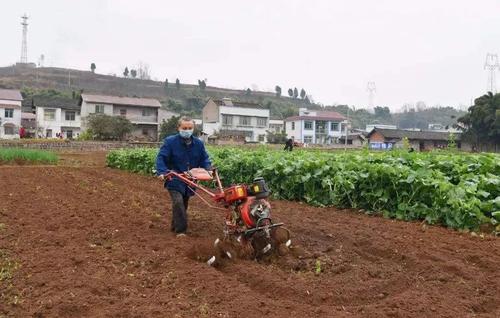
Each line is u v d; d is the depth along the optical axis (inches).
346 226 339.9
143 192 523.2
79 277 216.2
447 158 462.9
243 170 578.6
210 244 250.2
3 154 987.9
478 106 2139.5
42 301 189.5
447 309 189.0
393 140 2470.5
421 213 365.1
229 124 2908.5
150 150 873.5
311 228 326.3
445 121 5497.1
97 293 201.0
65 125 2613.2
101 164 1098.1
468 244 291.4
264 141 2886.3
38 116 2559.1
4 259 243.1
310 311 183.9
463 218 336.2
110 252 259.0
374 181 400.8
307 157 513.3
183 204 300.4
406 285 217.8
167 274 221.6
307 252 255.6
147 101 2684.5
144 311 179.3
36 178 653.3
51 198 451.5
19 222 335.0
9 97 2471.7
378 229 332.2
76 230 311.1
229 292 199.9
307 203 461.4
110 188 550.0
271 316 178.5
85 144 1686.8
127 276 220.4
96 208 396.8
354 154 530.0
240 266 234.1
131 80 5157.5
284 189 492.4
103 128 2089.1
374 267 238.2
